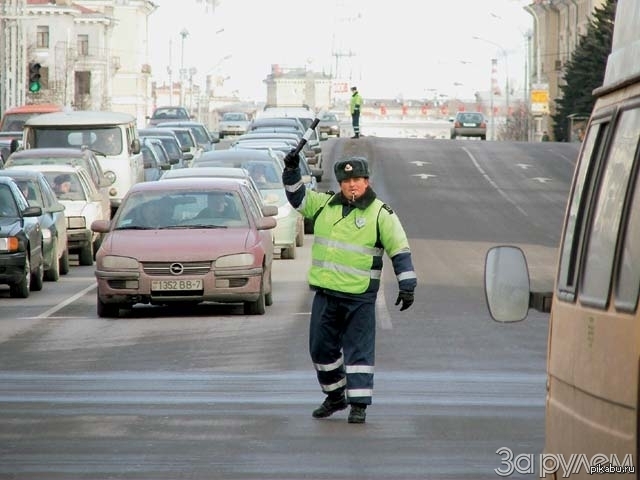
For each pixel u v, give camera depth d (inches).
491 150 5772.6
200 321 1633.9
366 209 973.8
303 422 979.3
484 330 1536.7
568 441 450.0
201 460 837.2
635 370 374.3
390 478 781.9
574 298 450.0
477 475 789.9
